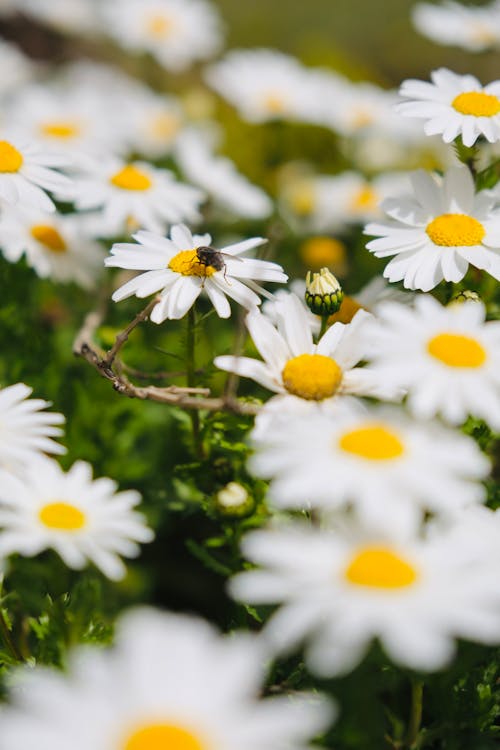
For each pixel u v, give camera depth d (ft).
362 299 1.65
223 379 1.79
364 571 1.20
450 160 1.96
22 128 2.12
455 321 1.36
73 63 3.48
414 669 1.38
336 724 1.42
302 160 2.73
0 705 1.40
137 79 3.49
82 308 1.99
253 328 1.46
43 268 1.83
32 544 1.34
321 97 2.52
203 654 1.15
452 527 1.31
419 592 1.20
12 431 1.42
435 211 1.57
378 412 1.30
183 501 1.74
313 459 1.26
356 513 1.26
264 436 1.30
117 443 1.79
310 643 1.42
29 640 1.57
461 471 1.26
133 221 1.89
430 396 1.32
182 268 1.52
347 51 3.92
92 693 1.13
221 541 1.58
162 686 1.14
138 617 1.18
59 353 1.91
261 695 1.43
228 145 2.71
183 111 2.80
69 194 1.80
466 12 2.06
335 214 2.23
